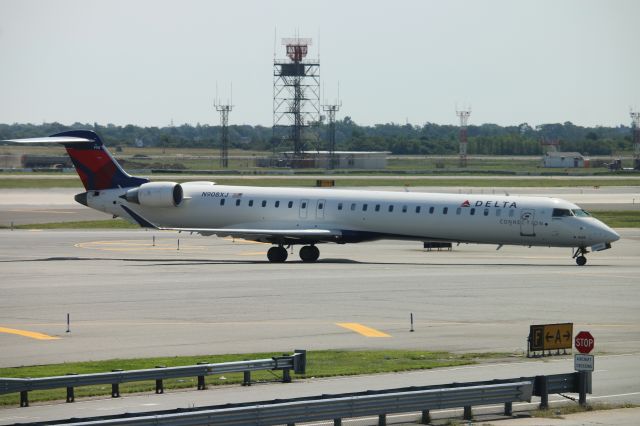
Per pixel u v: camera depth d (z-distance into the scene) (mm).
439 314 130875
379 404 74000
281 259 193750
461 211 188625
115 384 85812
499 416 79812
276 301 140625
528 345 105250
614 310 135125
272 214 198875
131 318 126188
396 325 122812
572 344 111188
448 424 77125
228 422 69312
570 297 146250
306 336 115250
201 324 122125
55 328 119000
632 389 88938
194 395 86250
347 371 95625
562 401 85188
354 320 125750
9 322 123000
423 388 78938
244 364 88500
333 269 179375
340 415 72688
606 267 186375
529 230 184625
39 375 92125
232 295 146000
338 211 195000
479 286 157000
